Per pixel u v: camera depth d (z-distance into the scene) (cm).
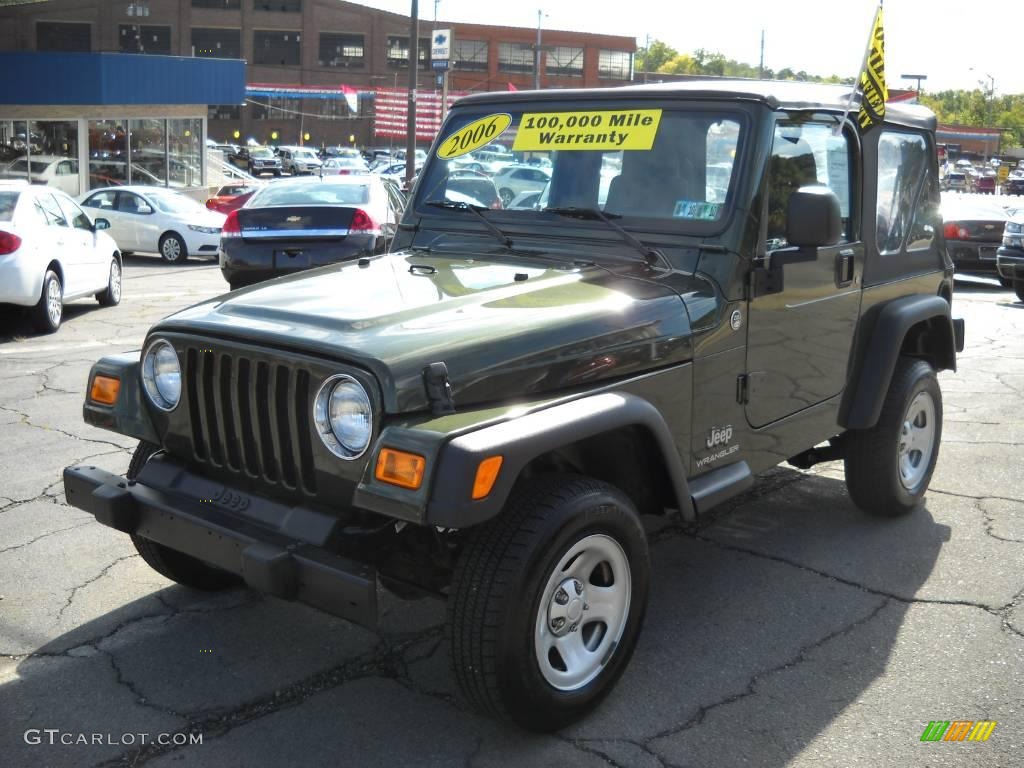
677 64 13650
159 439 354
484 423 288
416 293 346
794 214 361
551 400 312
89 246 1169
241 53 7119
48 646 378
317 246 1090
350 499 301
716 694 349
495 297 343
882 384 464
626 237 388
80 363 887
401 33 7325
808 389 431
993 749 317
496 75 7300
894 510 514
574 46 7288
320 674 361
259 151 5372
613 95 410
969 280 1794
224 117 7169
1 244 984
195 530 322
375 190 1241
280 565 293
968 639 391
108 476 356
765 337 396
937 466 619
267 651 377
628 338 339
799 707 341
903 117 488
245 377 319
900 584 442
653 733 325
